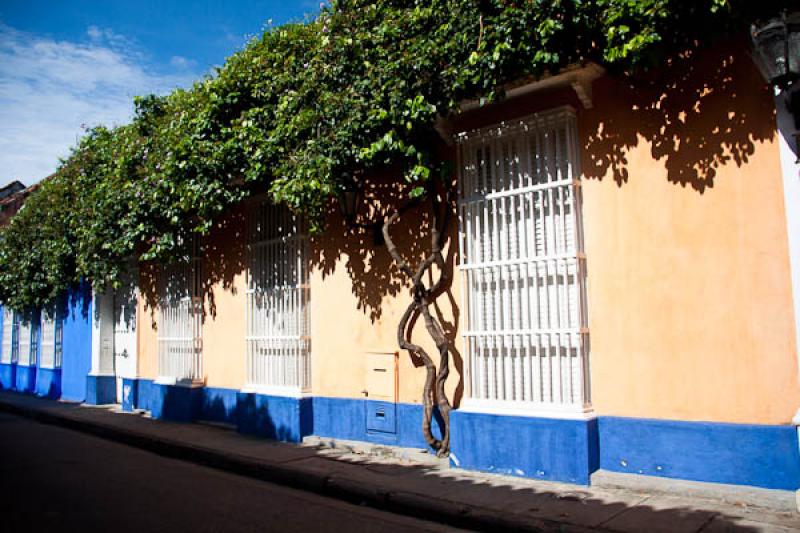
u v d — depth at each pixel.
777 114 5.90
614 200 6.86
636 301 6.64
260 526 5.95
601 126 6.99
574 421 6.68
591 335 6.91
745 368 5.97
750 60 6.07
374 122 7.67
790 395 5.73
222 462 8.96
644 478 6.34
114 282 13.46
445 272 8.20
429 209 8.51
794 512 5.49
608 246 6.87
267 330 10.73
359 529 5.91
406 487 6.85
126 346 15.29
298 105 8.60
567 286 7.04
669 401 6.38
